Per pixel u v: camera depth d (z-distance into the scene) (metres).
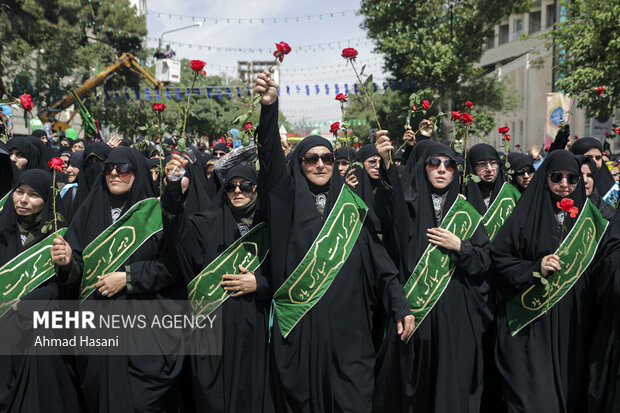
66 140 8.09
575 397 3.53
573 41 13.31
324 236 3.25
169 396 3.46
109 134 22.28
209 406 3.27
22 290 3.38
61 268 3.23
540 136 33.59
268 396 3.26
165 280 3.31
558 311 3.50
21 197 3.43
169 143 5.16
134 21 27.25
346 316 3.24
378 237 3.45
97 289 3.29
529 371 3.39
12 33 16.25
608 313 3.46
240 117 3.04
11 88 19.41
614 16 12.04
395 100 21.84
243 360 3.29
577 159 3.51
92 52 23.55
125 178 3.37
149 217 3.42
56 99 20.70
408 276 3.46
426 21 21.23
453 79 20.89
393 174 3.29
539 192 3.58
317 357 3.18
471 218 3.60
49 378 3.29
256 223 3.46
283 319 3.21
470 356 3.45
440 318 3.41
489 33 22.38
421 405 3.43
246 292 3.31
